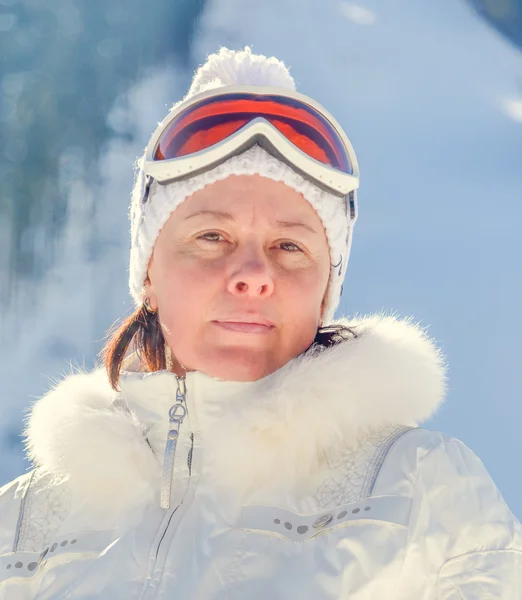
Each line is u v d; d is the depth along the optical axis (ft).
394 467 4.73
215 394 5.14
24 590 5.11
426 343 5.39
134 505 5.09
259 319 4.98
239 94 5.29
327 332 5.43
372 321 5.61
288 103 5.29
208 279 5.02
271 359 5.09
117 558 4.82
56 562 5.03
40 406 5.65
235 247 5.10
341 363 4.96
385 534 4.51
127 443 5.17
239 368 5.03
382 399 4.97
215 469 4.97
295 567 4.53
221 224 5.06
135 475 5.16
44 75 41.60
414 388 5.06
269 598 4.46
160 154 5.38
